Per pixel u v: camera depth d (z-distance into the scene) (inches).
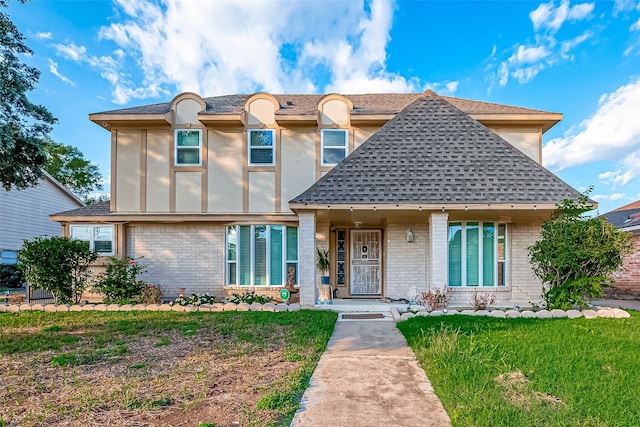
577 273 382.9
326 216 470.9
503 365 214.8
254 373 211.8
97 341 287.4
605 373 203.8
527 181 427.8
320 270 508.7
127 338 297.6
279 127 545.0
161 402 170.9
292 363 230.7
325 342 283.4
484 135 477.7
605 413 156.3
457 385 186.5
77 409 164.9
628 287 624.7
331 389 191.0
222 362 233.0
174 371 216.5
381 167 446.0
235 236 535.8
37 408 167.2
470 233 466.9
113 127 545.3
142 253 537.3
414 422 155.0
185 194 541.3
